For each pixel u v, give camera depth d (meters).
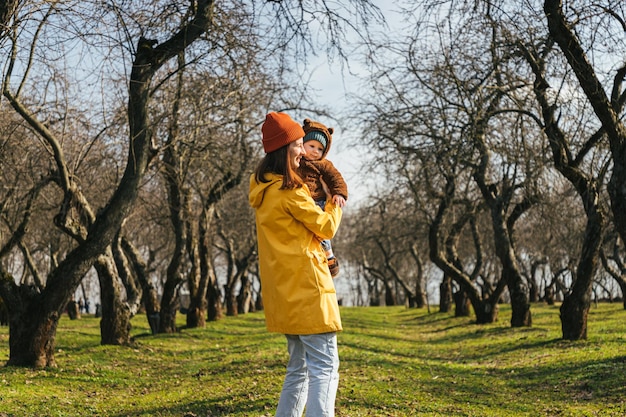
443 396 11.34
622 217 12.15
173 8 15.63
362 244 53.28
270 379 12.16
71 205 15.73
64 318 44.53
